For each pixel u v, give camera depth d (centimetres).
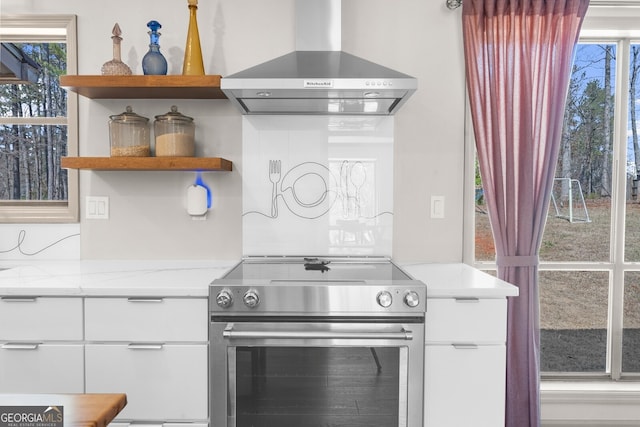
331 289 161
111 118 206
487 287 165
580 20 213
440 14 225
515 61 213
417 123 227
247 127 224
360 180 225
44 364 166
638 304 265
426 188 228
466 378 165
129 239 228
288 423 165
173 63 224
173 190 228
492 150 215
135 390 166
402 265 217
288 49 225
